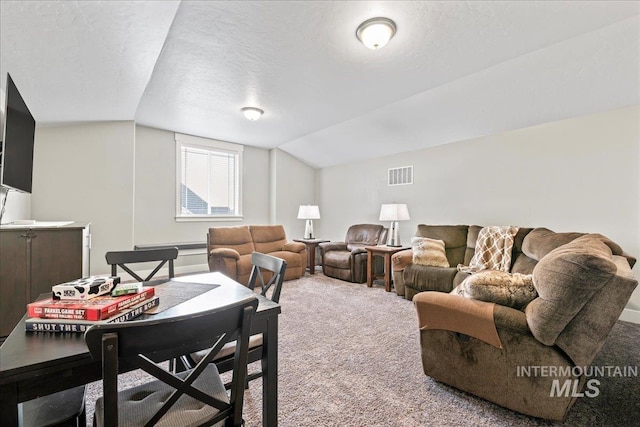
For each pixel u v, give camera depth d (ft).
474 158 13.00
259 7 6.05
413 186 15.42
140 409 3.09
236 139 17.29
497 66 8.84
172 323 2.43
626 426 4.54
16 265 6.41
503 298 4.93
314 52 7.77
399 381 5.84
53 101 9.04
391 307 10.44
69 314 3.08
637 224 8.98
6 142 6.10
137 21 5.78
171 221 15.92
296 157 20.22
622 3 6.00
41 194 11.33
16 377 2.38
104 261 12.42
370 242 15.89
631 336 7.84
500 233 10.37
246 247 14.78
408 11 6.18
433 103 11.32
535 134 11.20
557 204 10.62
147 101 11.41
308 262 16.89
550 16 6.38
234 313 2.81
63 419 2.99
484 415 4.86
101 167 12.39
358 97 10.87
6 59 6.29
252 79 9.45
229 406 3.08
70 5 5.03
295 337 7.89
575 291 4.02
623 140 9.23
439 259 11.15
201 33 6.95
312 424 4.64
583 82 8.75
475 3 5.95
